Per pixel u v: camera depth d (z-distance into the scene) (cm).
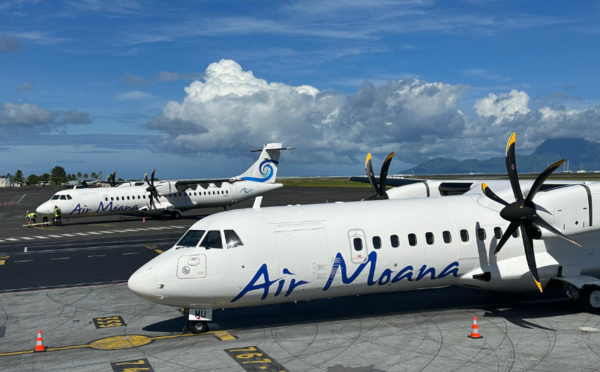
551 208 1509
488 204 1600
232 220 1383
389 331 1367
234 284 1321
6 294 1900
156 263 1320
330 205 1520
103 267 2425
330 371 1091
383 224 1470
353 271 1407
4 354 1246
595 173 16738
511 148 1513
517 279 1533
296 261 1364
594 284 1473
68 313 1623
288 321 1480
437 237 1494
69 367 1145
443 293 1794
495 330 1357
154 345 1287
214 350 1238
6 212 6356
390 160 1922
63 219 5066
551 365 1099
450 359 1148
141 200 4506
